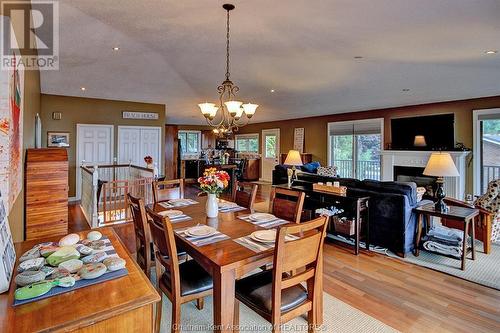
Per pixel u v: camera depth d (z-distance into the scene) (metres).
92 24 2.95
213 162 10.76
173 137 10.73
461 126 6.17
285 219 2.69
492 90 5.30
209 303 2.52
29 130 3.37
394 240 3.60
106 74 5.07
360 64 4.13
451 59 3.61
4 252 1.20
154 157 7.88
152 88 6.08
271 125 11.06
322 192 4.04
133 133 7.59
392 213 3.60
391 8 2.28
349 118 8.41
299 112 8.69
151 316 1.13
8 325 0.94
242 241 1.93
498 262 3.34
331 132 8.95
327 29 2.87
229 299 1.66
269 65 4.50
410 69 4.21
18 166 2.13
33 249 1.49
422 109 6.82
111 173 7.25
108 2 2.42
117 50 3.88
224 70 4.83
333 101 6.84
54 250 1.47
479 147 5.92
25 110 2.80
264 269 2.52
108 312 1.03
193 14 2.68
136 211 2.37
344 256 3.55
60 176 3.31
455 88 5.21
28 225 3.14
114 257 1.42
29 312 1.01
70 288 1.17
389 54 3.59
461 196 6.01
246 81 5.36
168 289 1.97
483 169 5.92
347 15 2.48
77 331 0.98
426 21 2.49
